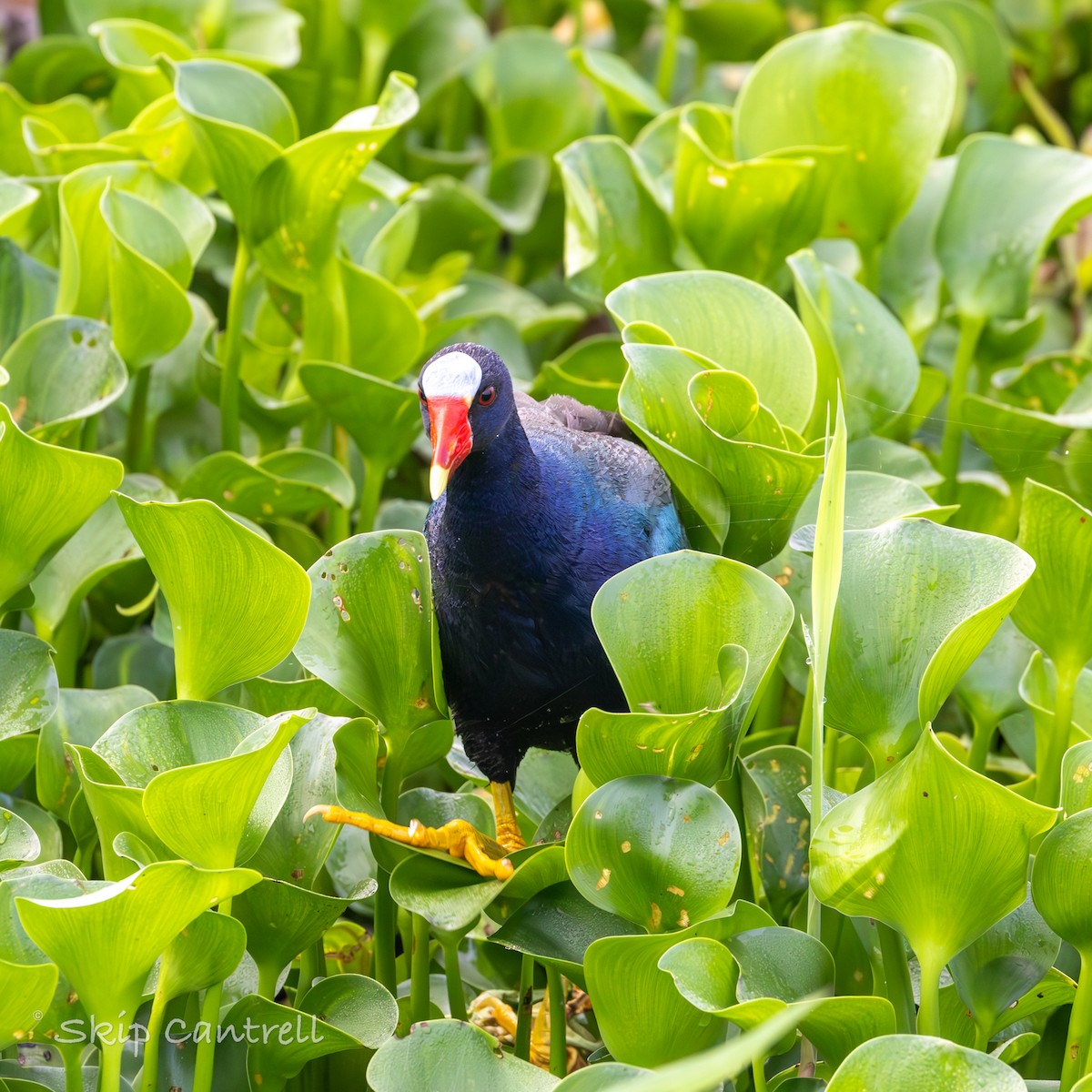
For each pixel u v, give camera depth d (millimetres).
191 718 5145
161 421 8719
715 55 12953
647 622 5285
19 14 14953
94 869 6566
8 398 7066
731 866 4898
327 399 7727
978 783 4281
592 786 5824
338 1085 5832
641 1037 4887
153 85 10016
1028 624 5906
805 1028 4832
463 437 5922
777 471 5840
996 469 8656
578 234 8688
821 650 4699
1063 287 12711
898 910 4680
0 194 7770
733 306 6824
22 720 5680
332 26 11336
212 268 10180
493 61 11508
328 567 5590
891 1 12797
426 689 5711
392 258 9047
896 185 8805
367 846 6645
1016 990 5016
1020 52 13289
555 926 5367
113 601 7832
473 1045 4816
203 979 4812
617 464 6832
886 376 7605
